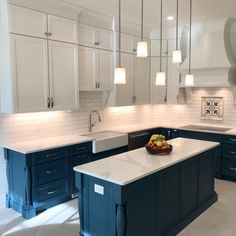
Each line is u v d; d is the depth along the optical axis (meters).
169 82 5.46
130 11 4.13
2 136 3.59
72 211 3.50
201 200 3.48
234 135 4.53
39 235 2.95
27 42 3.38
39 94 3.56
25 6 3.32
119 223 2.26
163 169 2.63
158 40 5.46
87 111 4.70
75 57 3.97
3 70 3.41
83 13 4.07
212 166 3.70
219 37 4.61
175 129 5.31
